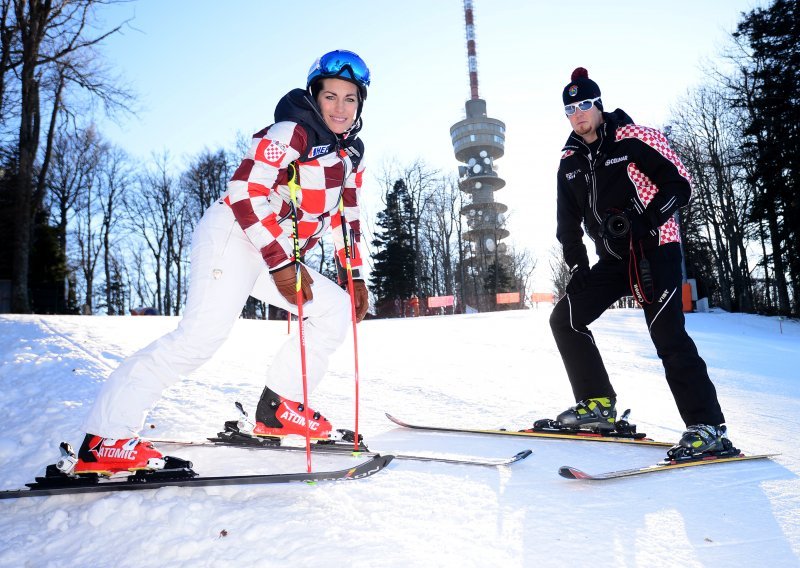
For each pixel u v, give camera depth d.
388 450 2.57
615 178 2.72
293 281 2.17
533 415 3.36
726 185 29.94
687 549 1.54
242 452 2.44
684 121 30.86
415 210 44.09
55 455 2.57
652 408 3.68
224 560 1.51
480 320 12.11
